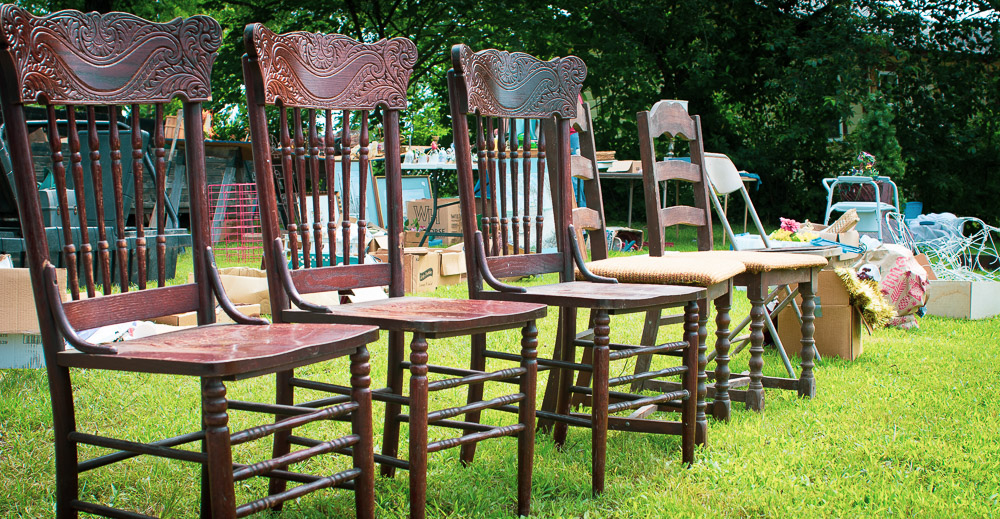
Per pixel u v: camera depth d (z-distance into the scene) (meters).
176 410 2.78
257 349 1.42
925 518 1.97
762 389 3.03
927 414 2.91
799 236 4.93
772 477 2.24
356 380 1.66
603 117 13.91
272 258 1.92
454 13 13.77
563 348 2.52
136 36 1.69
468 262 2.31
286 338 1.55
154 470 2.23
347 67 2.11
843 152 12.88
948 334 4.74
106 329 3.40
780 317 4.10
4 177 5.68
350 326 1.70
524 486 2.00
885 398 3.15
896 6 13.66
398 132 2.25
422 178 10.50
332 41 2.07
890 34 13.14
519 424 1.99
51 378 1.52
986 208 13.92
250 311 4.12
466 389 3.24
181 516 1.94
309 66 2.00
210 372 1.30
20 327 3.27
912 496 2.09
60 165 1.56
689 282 2.50
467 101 2.27
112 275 5.64
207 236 1.81
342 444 1.62
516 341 4.07
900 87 13.71
